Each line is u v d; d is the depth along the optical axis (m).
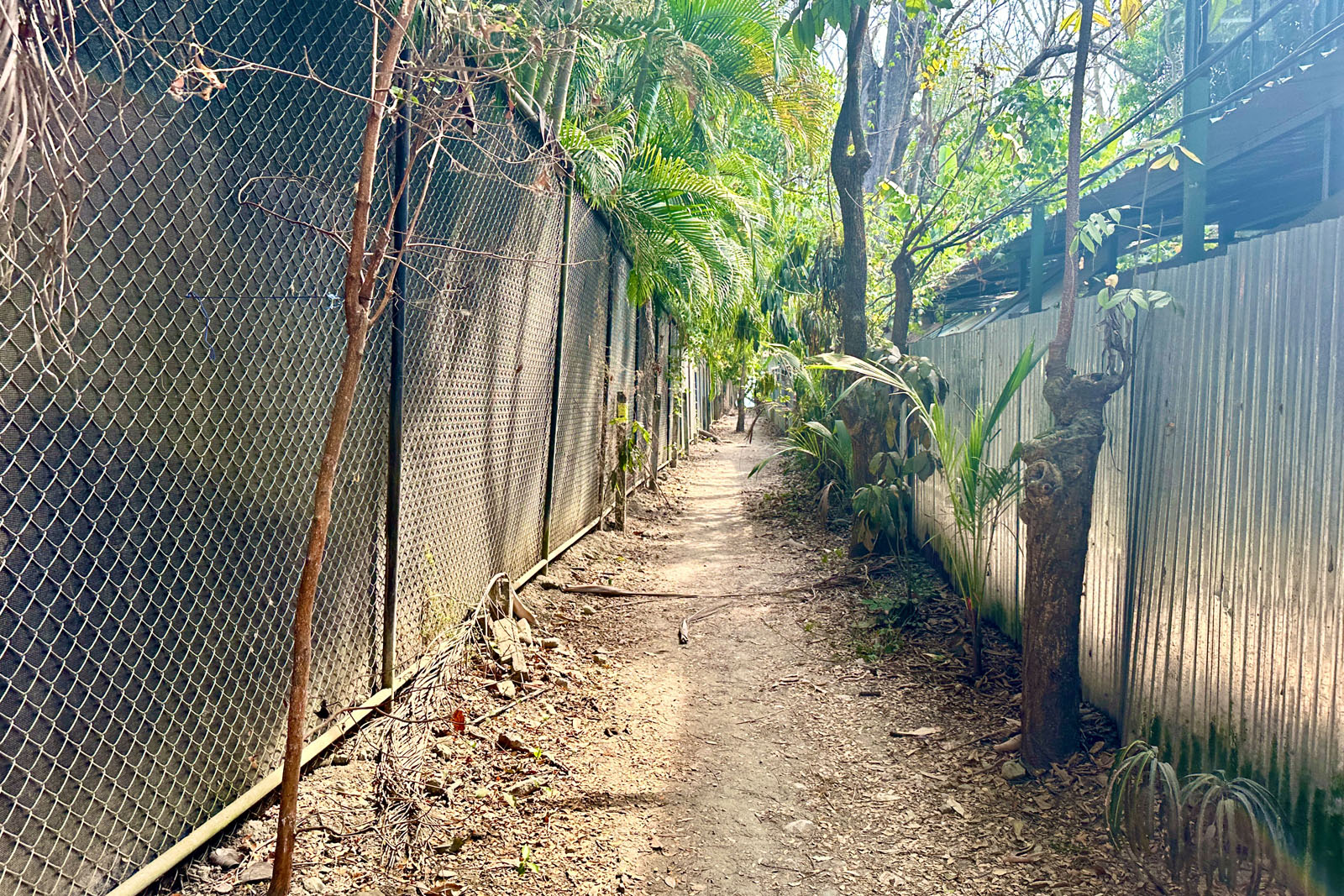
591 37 6.04
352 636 3.35
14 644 1.89
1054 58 7.44
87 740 2.10
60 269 1.59
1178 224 6.85
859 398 6.97
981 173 9.16
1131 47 8.68
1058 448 3.38
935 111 9.55
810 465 10.74
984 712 4.04
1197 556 2.93
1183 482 3.03
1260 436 2.59
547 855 2.83
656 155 8.42
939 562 6.44
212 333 2.49
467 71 2.45
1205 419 2.89
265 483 2.77
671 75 7.50
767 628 5.61
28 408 1.89
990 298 10.86
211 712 2.54
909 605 5.45
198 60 2.01
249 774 2.73
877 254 10.26
